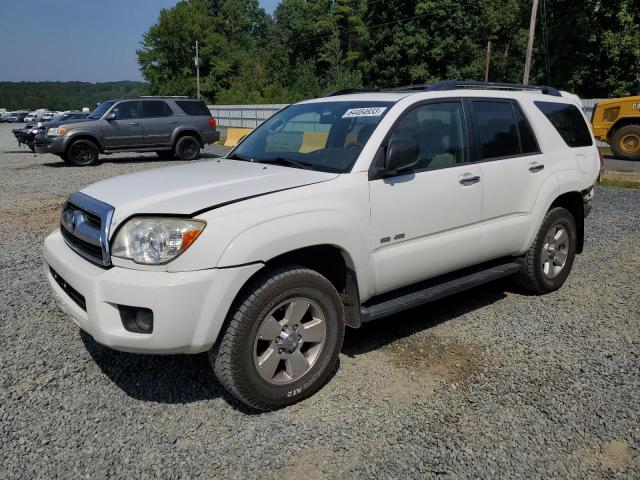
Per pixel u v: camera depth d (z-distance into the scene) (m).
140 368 3.67
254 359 3.02
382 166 3.57
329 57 63.16
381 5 45.81
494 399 3.29
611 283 5.39
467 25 45.12
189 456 2.77
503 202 4.40
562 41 33.75
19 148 22.81
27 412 3.13
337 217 3.28
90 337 4.13
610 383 3.46
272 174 3.50
